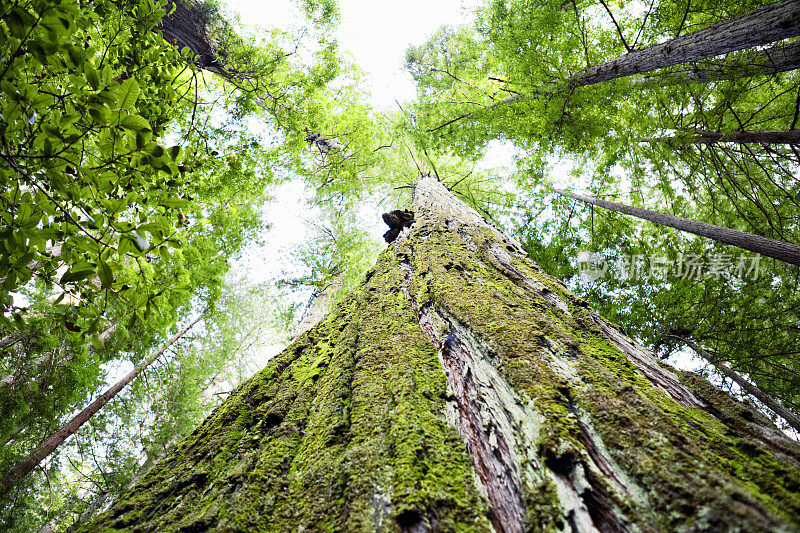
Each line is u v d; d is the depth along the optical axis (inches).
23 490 339.3
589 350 69.2
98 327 90.4
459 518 41.6
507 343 69.5
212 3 250.7
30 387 234.8
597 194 385.1
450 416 59.6
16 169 59.3
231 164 200.2
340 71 322.7
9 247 63.9
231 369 590.9
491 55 296.5
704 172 273.4
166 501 56.6
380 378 70.7
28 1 57.3
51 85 74.4
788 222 289.1
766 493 35.7
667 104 249.1
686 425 47.8
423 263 125.9
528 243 420.5
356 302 121.6
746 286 307.9
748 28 145.3
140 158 63.4
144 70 120.4
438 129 335.6
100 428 388.8
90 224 64.4
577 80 227.3
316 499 49.0
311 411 71.5
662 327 335.9
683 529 32.8
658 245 367.6
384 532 39.8
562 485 42.2
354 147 393.7
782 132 213.8
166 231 70.4
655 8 223.9
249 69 246.8
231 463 61.8
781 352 285.9
